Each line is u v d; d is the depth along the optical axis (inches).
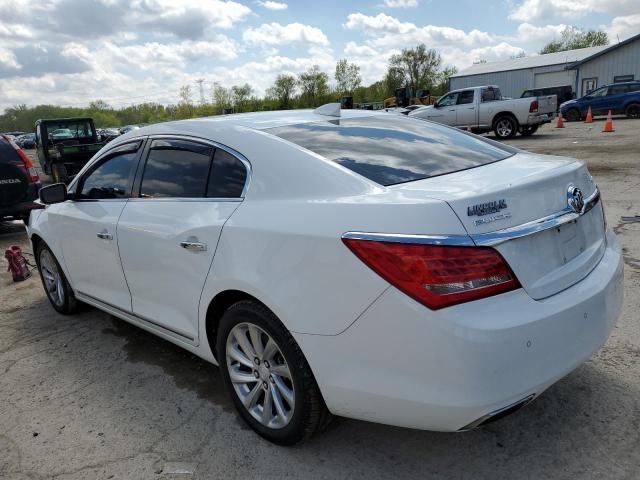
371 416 92.6
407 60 2810.0
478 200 85.4
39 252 194.1
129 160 144.7
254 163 110.8
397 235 83.9
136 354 157.1
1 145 309.1
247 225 103.6
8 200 311.3
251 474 102.6
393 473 100.5
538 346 85.3
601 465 98.7
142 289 136.3
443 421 84.7
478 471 99.6
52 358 157.8
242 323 108.5
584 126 864.3
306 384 98.5
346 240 87.7
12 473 106.8
